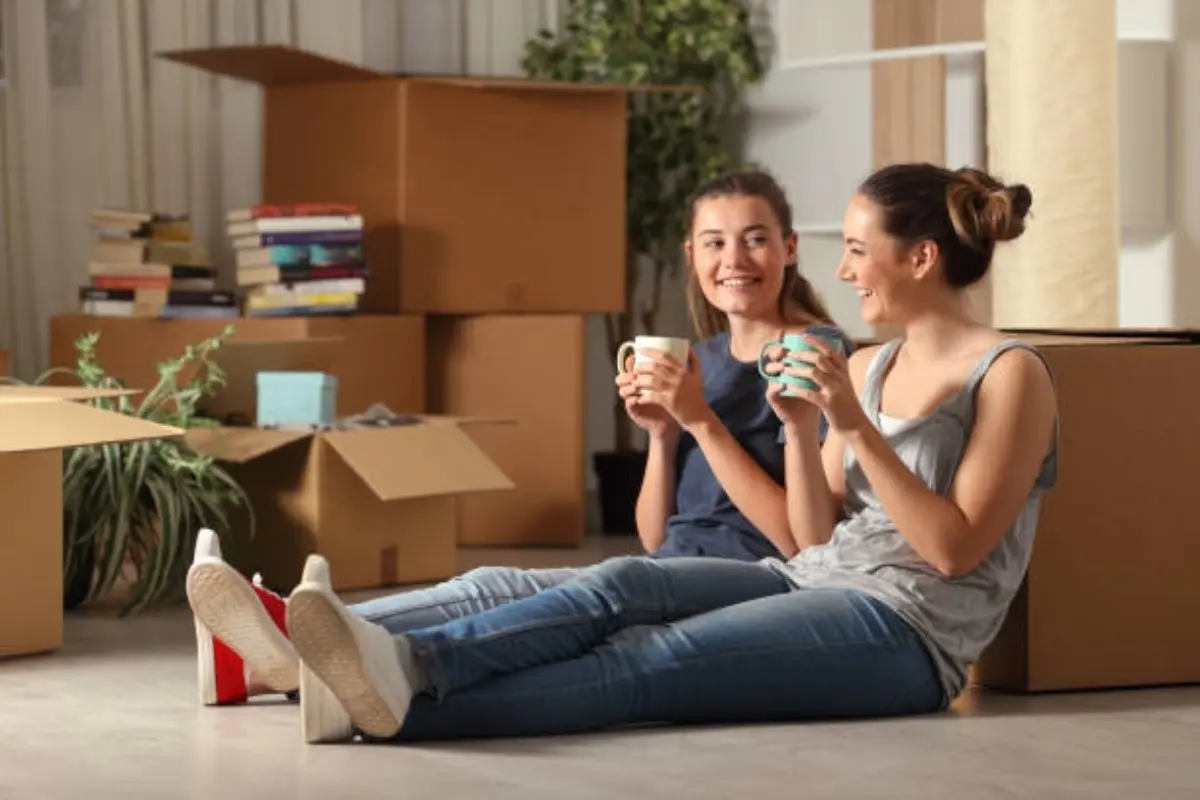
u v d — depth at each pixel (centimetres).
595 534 659
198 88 651
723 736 298
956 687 315
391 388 596
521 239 625
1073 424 336
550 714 293
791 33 647
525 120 624
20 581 388
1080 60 533
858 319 657
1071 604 338
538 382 618
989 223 311
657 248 702
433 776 271
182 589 467
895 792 261
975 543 301
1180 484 344
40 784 271
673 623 304
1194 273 559
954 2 609
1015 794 260
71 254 640
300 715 321
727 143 708
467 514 619
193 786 268
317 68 606
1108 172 536
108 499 456
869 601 307
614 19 678
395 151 609
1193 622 346
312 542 490
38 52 629
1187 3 556
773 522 327
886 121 630
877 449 301
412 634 289
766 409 345
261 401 509
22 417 371
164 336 584
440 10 686
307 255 586
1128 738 299
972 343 314
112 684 356
